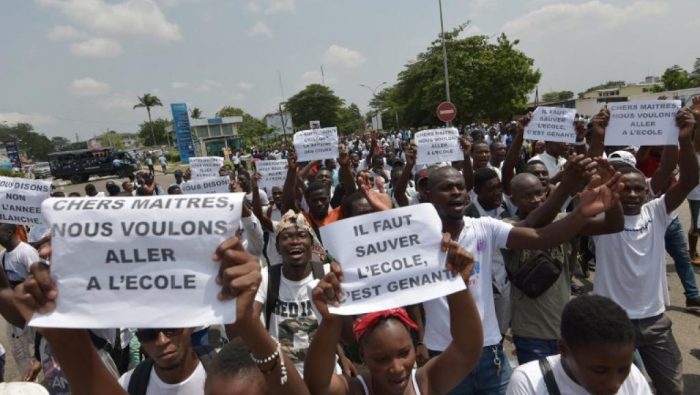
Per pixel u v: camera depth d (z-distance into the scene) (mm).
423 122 44781
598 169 2707
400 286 1696
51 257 1415
